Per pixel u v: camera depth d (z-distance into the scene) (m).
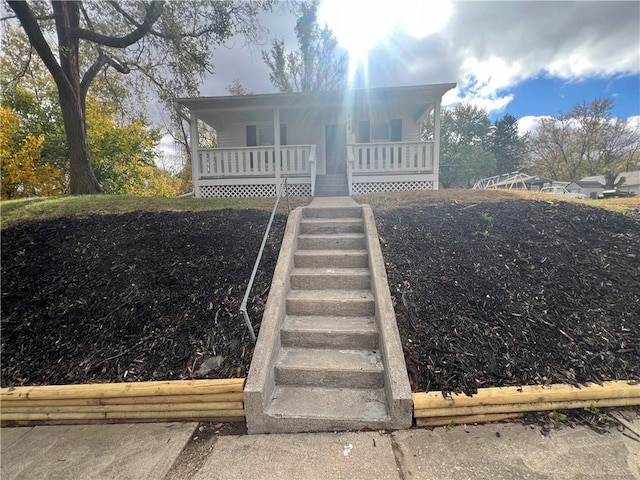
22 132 14.39
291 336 3.07
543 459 1.96
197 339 3.03
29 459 2.22
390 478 1.88
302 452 2.13
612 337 2.77
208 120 12.39
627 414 2.31
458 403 2.29
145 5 9.90
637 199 6.42
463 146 34.38
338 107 10.63
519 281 3.44
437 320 3.00
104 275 3.98
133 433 2.45
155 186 20.34
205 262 4.07
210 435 2.38
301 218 5.11
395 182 9.70
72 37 9.38
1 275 4.09
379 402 2.51
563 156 38.56
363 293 3.56
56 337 3.24
